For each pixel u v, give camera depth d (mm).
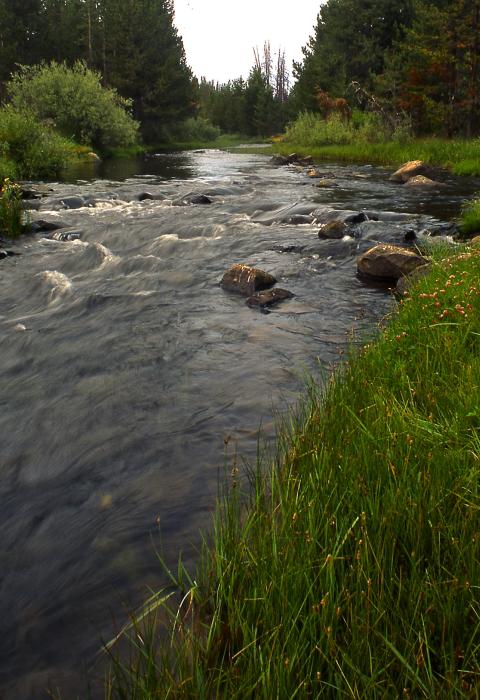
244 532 2719
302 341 6184
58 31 59250
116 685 2264
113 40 58594
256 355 5840
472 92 34281
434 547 2475
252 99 86688
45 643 2549
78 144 38094
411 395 3986
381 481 2980
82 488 3760
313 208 13328
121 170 27500
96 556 3096
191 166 30250
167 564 2986
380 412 3680
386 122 36219
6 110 25344
